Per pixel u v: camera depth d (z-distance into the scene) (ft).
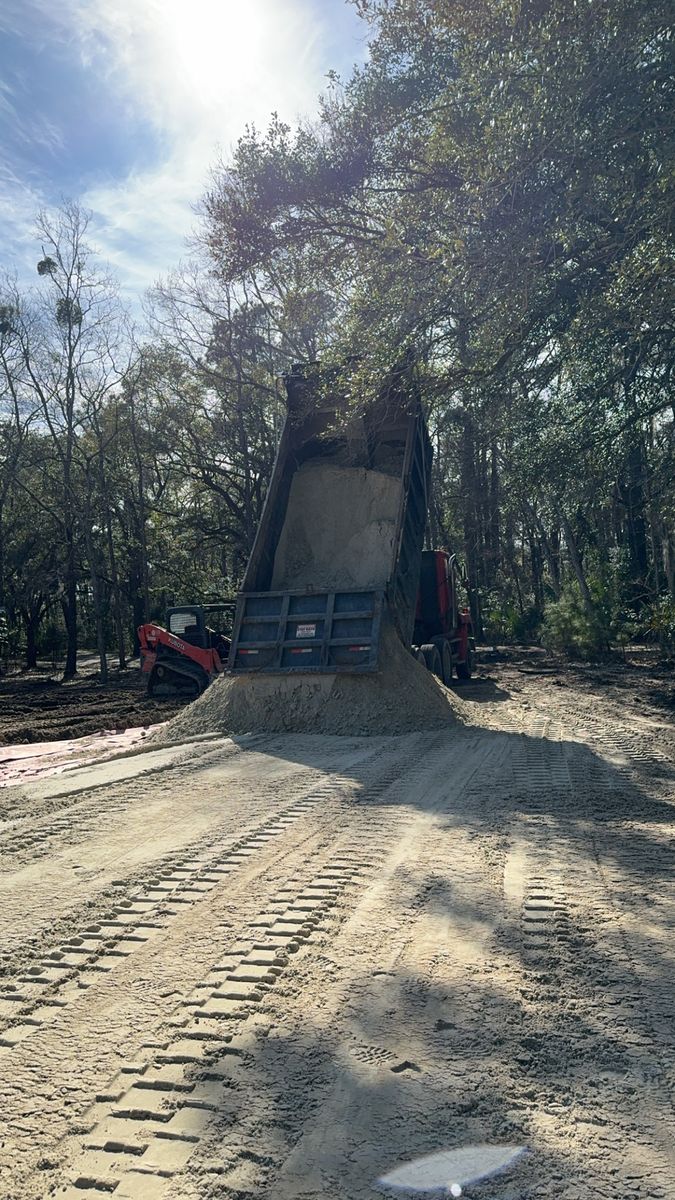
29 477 140.15
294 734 39.73
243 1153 9.48
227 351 109.09
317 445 51.31
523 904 16.69
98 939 15.74
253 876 18.97
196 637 68.74
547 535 139.03
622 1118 9.93
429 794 26.73
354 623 42.06
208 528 121.80
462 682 71.36
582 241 30.94
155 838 22.52
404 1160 9.27
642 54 27.66
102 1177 9.18
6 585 148.77
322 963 14.30
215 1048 11.73
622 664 87.15
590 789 26.96
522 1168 9.07
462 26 33.17
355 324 39.88
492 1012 12.44
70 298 106.42
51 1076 11.21
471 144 33.24
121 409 117.80
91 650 205.26
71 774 32.07
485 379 34.81
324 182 51.78
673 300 28.73
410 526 50.26
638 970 13.70
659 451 43.09
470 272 32.22
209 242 58.75
